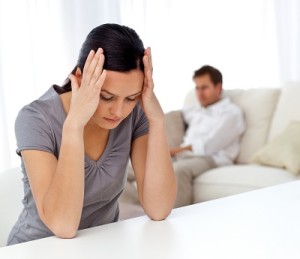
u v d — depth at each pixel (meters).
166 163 1.36
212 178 3.21
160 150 1.37
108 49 1.18
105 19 3.53
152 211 1.32
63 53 3.33
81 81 1.21
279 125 3.40
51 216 1.18
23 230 1.37
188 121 3.74
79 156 1.20
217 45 4.22
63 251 1.09
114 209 1.46
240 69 4.34
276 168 3.15
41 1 3.22
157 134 1.37
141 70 1.22
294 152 3.12
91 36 1.22
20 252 1.09
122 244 1.12
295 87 3.43
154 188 1.33
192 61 4.09
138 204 2.75
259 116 3.51
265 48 4.43
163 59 3.91
